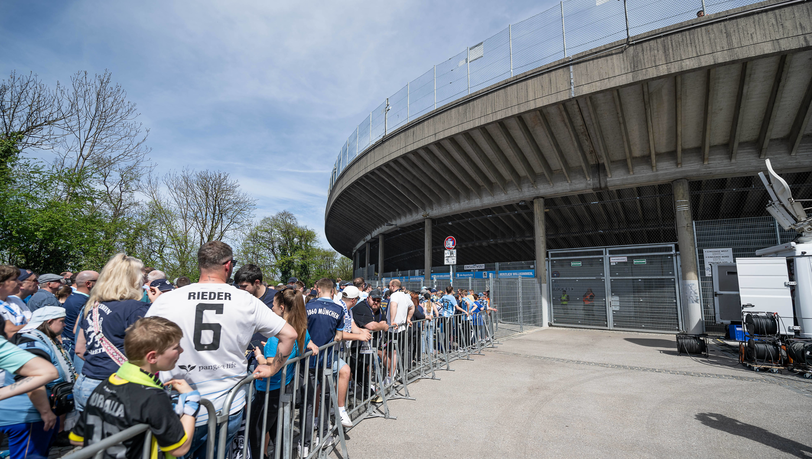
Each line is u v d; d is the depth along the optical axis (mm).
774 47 10609
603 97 13672
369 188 25688
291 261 48719
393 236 32156
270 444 4141
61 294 5805
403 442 4438
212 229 29969
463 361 9219
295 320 3611
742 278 9773
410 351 7484
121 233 17734
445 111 17000
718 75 12125
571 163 17297
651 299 15492
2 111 15320
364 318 5781
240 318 2502
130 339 1907
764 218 13828
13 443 2979
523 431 4777
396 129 19656
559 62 13570
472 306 10812
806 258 9133
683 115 13859
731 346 11414
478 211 22531
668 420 5180
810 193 16297
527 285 16969
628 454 4137
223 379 2477
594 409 5641
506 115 14805
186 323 2379
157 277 5586
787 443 4414
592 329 16453
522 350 10906
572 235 23359
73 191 14070
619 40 12508
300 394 4164
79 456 1451
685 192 15250
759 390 6727
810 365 7840
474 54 16391
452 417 5277
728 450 4234
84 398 2668
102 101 17875
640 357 9875
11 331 3590
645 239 23641
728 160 14516
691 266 14531
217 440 2406
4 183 11945
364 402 5309
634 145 15719
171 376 2359
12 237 11883
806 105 12320
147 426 1849
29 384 2514
